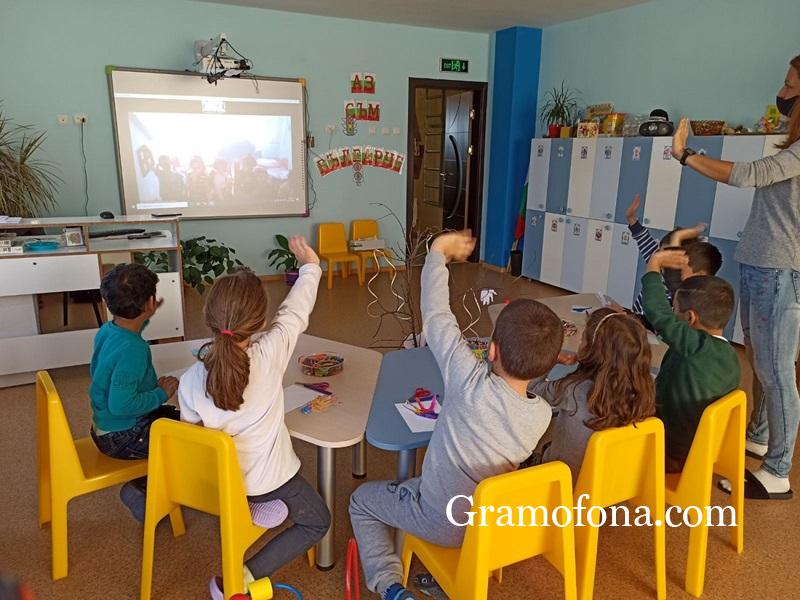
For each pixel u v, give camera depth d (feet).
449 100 23.88
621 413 5.18
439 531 4.92
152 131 17.48
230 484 4.86
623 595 6.02
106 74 16.72
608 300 10.15
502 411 4.64
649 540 6.90
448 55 21.07
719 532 7.04
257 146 18.88
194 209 18.49
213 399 4.91
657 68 16.61
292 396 6.31
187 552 6.55
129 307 6.23
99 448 6.24
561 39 19.70
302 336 8.31
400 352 7.68
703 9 15.20
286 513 5.46
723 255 14.06
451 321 5.01
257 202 19.29
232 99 18.20
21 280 10.43
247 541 5.20
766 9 13.83
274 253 19.66
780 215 7.08
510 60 20.51
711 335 6.42
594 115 18.28
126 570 6.26
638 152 15.88
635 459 5.43
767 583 6.22
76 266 10.89
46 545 6.63
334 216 20.67
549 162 19.07
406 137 21.15
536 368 4.59
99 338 6.22
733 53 14.65
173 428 4.99
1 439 8.93
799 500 7.72
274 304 17.44
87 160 17.04
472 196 22.99
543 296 18.25
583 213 17.94
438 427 4.97
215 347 4.86
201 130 18.04
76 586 6.02
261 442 5.24
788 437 7.54
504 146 21.26
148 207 17.90
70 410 9.85
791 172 6.69
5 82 15.78
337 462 8.52
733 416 6.15
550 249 19.44
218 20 17.66
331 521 6.06
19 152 16.15
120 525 7.02
